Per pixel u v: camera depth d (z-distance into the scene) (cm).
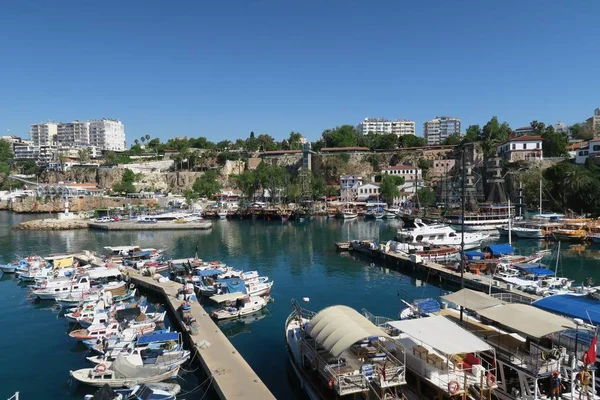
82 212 14888
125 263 7112
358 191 18112
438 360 2605
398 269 7056
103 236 11112
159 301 5259
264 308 5038
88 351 3831
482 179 15650
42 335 4222
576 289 5012
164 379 3191
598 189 11369
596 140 13312
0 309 5025
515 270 6050
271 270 7025
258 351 3853
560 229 9731
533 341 2748
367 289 5853
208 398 2975
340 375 2531
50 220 13025
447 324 2800
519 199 13112
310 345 3080
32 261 6919
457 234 8725
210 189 19012
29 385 3228
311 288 5922
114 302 4978
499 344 2803
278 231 11900
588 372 2520
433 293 5619
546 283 5350
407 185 18125
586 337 2686
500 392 2558
